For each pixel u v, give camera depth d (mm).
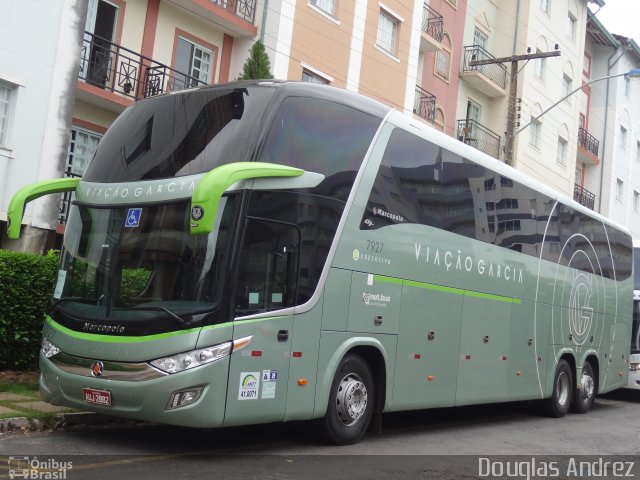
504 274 11570
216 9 18750
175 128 7969
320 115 8234
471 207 10805
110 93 16812
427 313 9609
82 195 8062
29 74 14375
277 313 7379
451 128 28578
